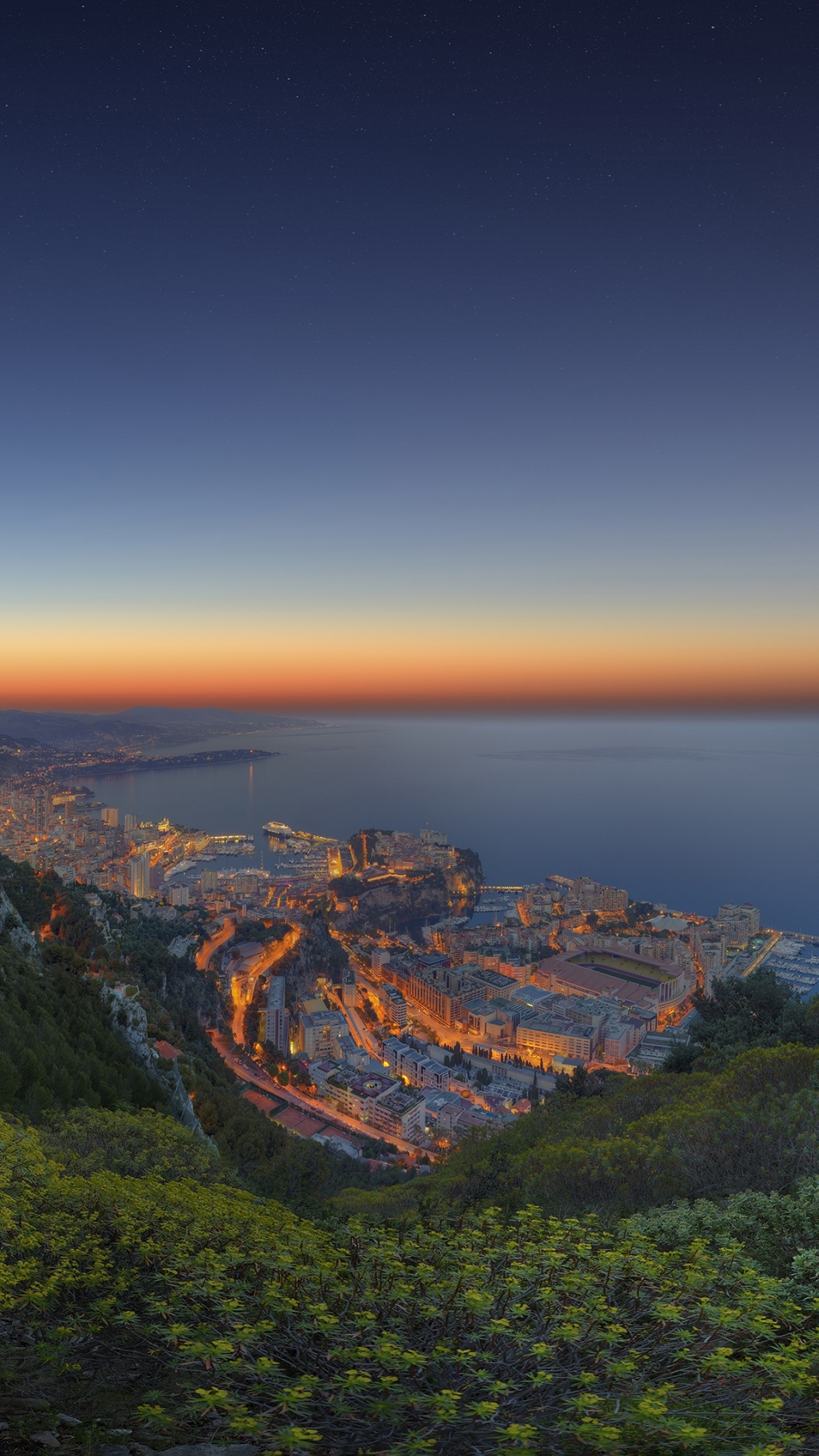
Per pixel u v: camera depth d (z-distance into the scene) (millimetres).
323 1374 4191
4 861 48344
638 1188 9633
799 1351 4434
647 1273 4836
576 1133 15109
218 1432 3732
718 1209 7195
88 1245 5660
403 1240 5738
